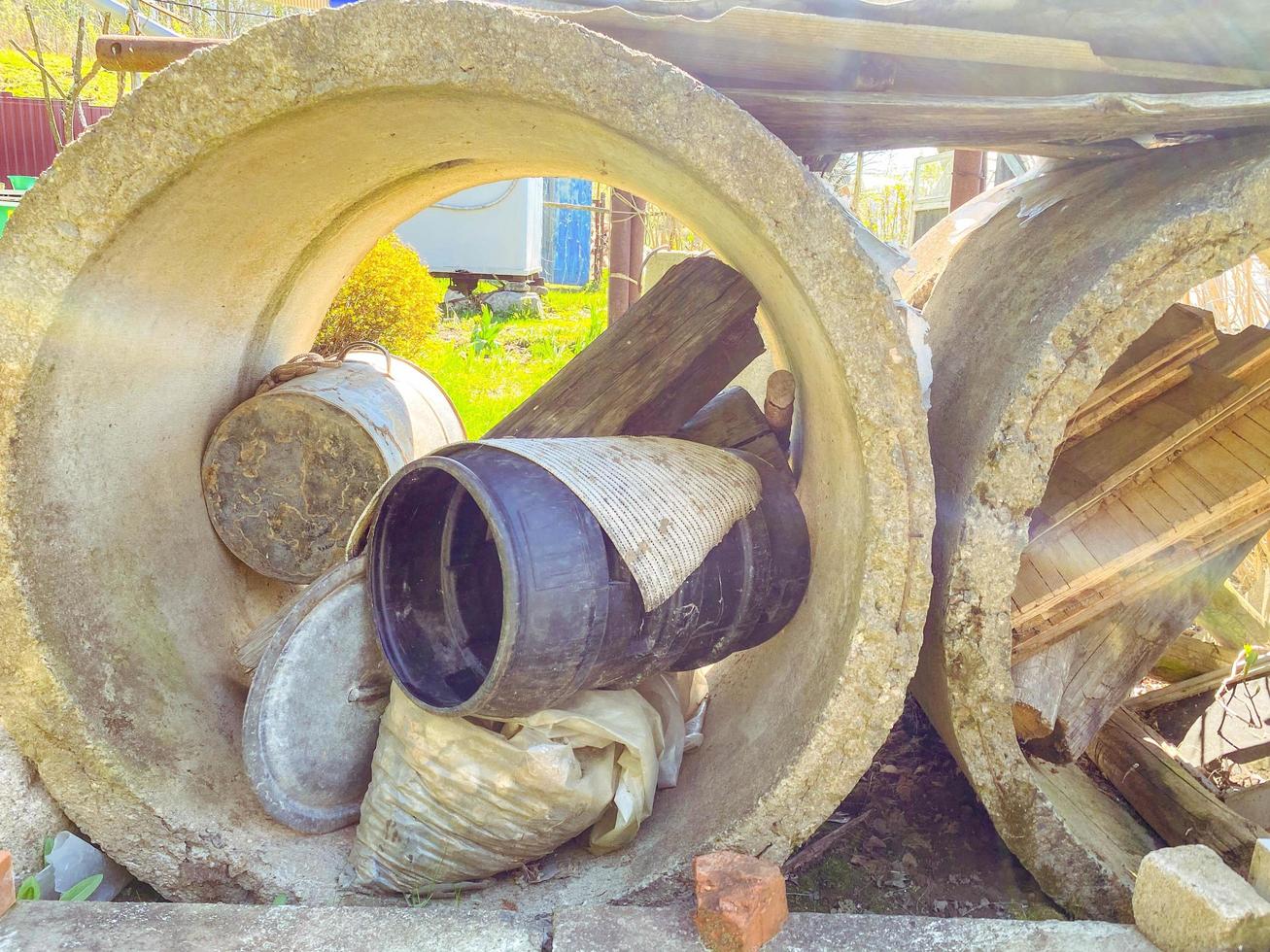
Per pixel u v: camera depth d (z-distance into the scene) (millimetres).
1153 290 2320
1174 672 4129
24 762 2584
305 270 3930
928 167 10820
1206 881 1953
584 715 2520
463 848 2514
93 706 2568
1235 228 2275
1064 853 2543
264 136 2453
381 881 2580
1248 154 2402
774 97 2596
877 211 13023
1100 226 2639
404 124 2699
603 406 3209
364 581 2807
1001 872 2840
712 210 2568
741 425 3316
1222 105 2256
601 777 2537
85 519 2732
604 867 2607
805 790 2371
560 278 20781
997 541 2422
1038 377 2357
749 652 3453
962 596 2439
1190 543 2807
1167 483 2900
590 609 2285
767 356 5309
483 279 15242
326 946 2029
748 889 2016
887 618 2293
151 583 3057
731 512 2670
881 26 2387
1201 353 3068
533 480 2371
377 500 2691
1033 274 2801
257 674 2613
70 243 2404
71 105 7793
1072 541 2883
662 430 3295
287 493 3654
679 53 2625
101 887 2686
